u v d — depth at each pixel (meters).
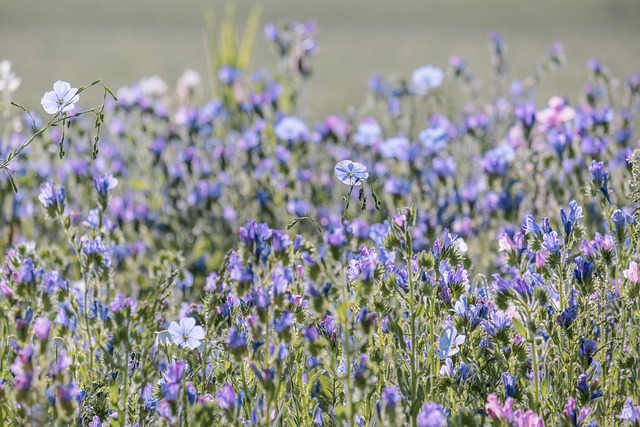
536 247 5.73
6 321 5.40
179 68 25.42
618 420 5.50
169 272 7.81
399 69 24.59
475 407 5.44
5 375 5.37
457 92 19.09
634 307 6.12
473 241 9.89
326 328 5.41
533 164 10.12
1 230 9.91
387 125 12.91
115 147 12.44
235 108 13.60
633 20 35.00
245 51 15.32
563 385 5.61
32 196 10.59
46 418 4.48
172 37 34.25
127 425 5.27
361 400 5.00
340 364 5.38
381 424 4.41
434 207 10.19
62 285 5.62
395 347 5.39
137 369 5.28
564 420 4.96
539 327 5.41
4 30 36.34
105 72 24.44
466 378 5.43
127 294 8.88
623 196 8.55
